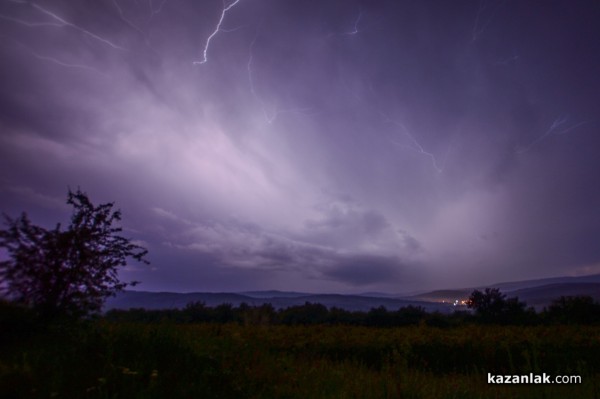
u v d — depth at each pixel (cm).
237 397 576
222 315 2297
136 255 831
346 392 621
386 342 1217
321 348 1202
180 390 548
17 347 641
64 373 550
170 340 773
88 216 812
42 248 745
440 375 991
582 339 1220
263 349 930
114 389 513
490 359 1105
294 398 600
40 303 732
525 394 672
